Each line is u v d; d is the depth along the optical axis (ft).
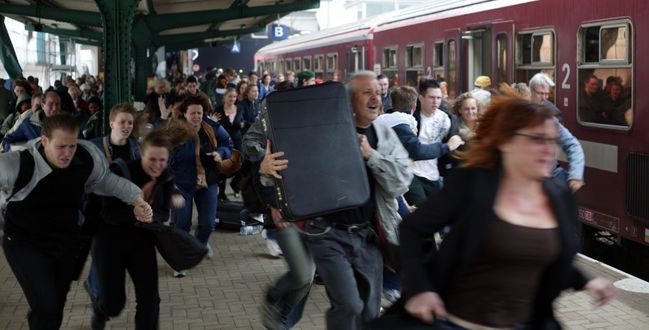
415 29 51.72
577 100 32.27
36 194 15.93
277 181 15.83
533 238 10.70
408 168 16.34
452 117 25.04
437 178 24.90
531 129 10.68
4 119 49.21
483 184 10.83
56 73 135.54
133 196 16.87
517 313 11.08
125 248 17.47
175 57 148.15
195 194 26.84
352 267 16.28
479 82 35.78
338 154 15.98
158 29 65.98
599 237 34.60
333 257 15.90
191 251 17.72
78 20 61.26
